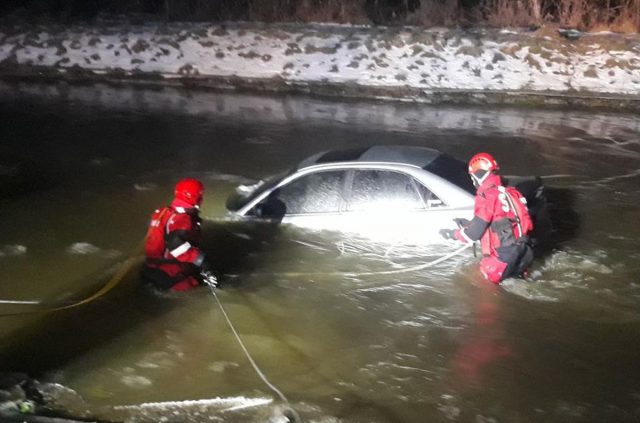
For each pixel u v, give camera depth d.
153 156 10.98
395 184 7.13
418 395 5.09
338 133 12.52
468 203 6.94
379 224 7.13
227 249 7.24
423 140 12.05
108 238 7.87
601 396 5.04
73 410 4.95
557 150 11.45
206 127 12.87
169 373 5.41
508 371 5.36
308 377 5.34
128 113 13.91
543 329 5.93
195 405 5.00
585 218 8.34
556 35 17.03
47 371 5.44
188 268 6.56
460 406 4.96
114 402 5.05
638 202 8.94
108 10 20.36
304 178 7.38
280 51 17.34
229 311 6.28
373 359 5.55
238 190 8.23
